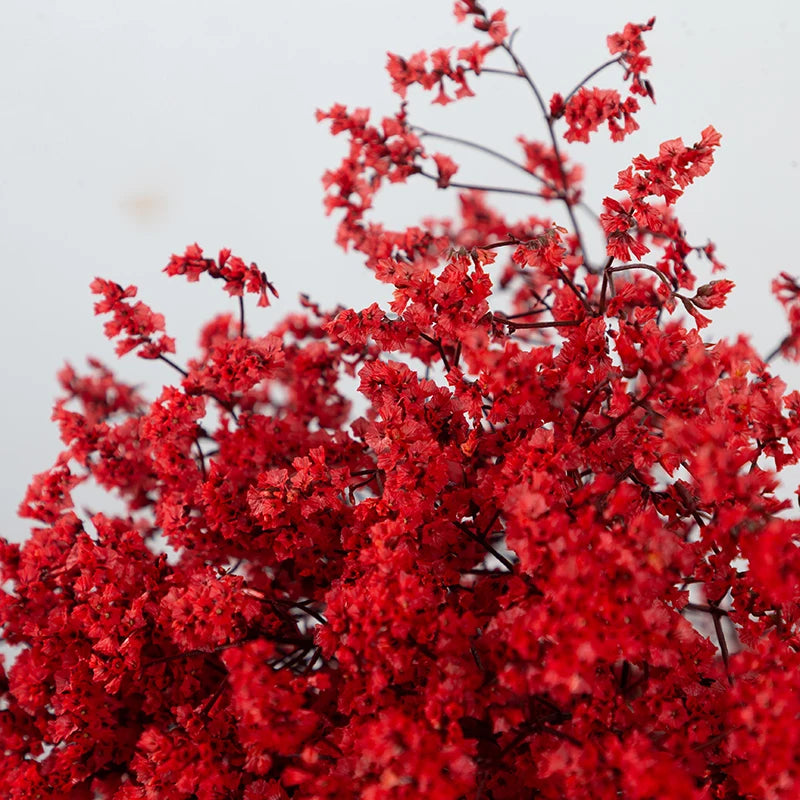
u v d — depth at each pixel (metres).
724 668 0.50
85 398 0.55
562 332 0.52
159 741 0.50
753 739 0.48
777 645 0.49
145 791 0.50
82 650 0.52
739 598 0.50
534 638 0.48
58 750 0.52
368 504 0.50
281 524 0.52
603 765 0.49
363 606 0.49
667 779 0.48
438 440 0.51
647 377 0.50
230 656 0.49
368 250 0.54
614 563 0.48
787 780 0.48
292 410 0.54
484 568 0.51
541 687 0.48
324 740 0.50
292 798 0.50
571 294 0.52
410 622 0.49
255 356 0.52
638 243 0.51
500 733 0.50
